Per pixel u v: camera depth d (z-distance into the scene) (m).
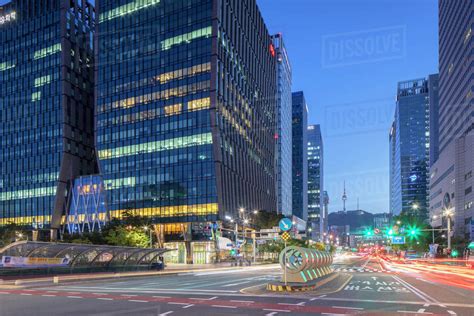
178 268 66.56
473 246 84.69
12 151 148.12
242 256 94.69
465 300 21.28
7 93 152.62
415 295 23.41
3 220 144.75
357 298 21.66
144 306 18.91
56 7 147.75
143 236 85.19
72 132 144.00
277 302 19.98
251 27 151.88
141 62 126.12
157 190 118.31
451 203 137.50
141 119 124.25
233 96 127.75
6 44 156.12
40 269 36.66
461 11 147.75
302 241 126.44
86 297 22.84
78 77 149.88
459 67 148.50
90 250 40.81
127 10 130.12
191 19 120.00
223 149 116.00
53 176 139.25
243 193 128.75
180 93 118.75
